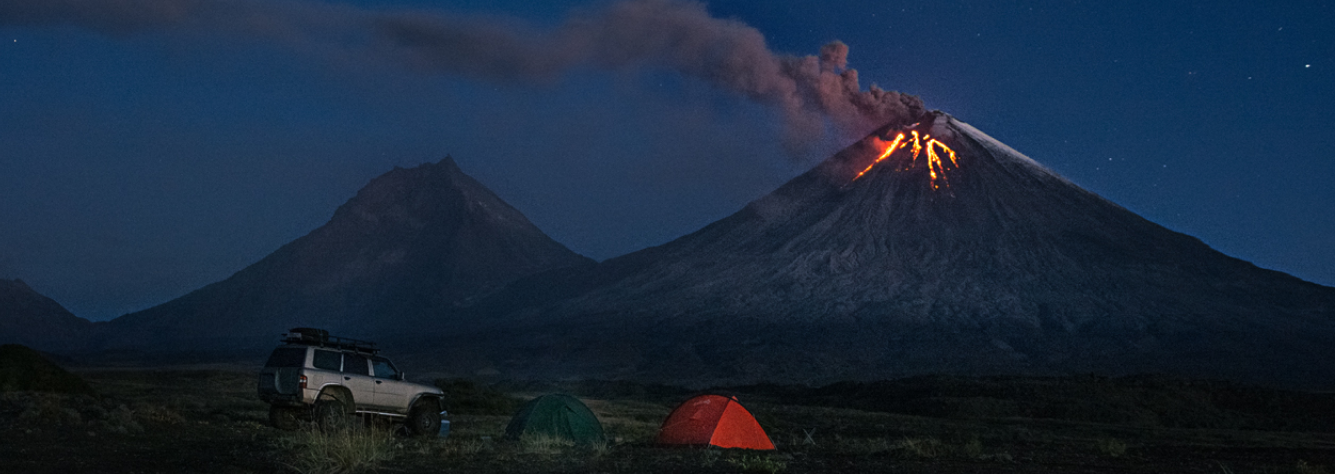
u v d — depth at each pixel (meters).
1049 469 18.92
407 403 21.31
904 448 22.30
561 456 17.36
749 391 89.56
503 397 43.09
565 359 154.12
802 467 17.17
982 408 58.84
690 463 16.62
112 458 13.31
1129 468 20.12
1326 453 27.44
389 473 13.85
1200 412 57.75
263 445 16.17
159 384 49.12
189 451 14.75
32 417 16.84
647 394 88.62
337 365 20.31
